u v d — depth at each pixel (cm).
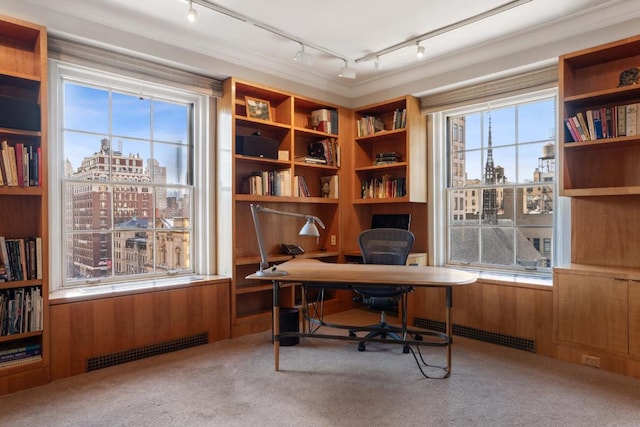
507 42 348
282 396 245
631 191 279
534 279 341
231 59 372
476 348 330
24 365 254
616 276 274
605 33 300
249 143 378
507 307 333
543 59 332
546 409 227
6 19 249
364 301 339
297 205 448
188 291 335
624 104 305
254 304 412
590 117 299
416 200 424
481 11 302
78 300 278
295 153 449
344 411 226
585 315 288
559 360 302
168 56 333
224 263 375
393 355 318
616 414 221
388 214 469
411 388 255
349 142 474
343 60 399
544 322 312
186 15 304
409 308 401
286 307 391
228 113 371
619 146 306
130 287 311
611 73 311
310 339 362
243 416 221
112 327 293
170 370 286
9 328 249
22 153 255
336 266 325
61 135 306
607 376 271
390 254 354
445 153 436
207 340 347
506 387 256
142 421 215
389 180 448
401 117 433
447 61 391
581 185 326
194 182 383
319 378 272
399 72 429
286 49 374
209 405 233
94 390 253
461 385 259
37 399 241
